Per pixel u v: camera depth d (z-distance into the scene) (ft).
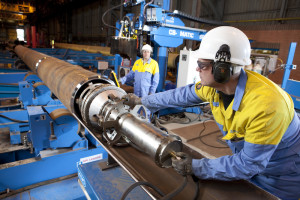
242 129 2.81
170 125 11.26
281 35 21.66
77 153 5.90
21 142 7.67
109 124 3.25
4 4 60.13
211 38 2.71
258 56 14.39
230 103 2.95
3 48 33.45
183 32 11.66
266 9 25.41
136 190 3.71
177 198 2.72
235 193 2.78
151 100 4.17
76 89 4.02
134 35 11.09
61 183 5.62
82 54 22.86
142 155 3.44
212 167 2.77
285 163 3.31
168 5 11.67
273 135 2.47
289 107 2.62
